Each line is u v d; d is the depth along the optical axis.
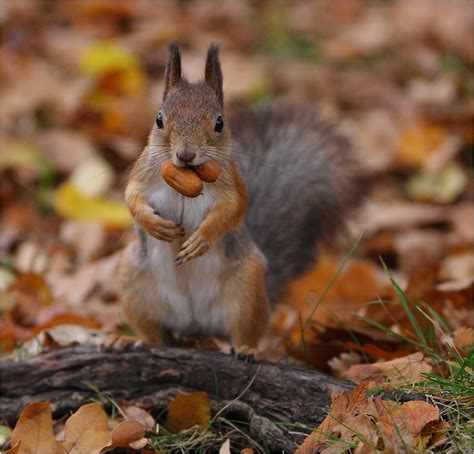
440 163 14.68
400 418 6.74
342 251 11.96
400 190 14.71
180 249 8.23
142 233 8.41
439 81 17.02
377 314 9.34
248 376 7.67
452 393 7.09
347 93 16.95
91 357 8.02
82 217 13.29
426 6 19.31
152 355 7.96
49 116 15.84
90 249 12.77
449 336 8.27
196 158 7.75
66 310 10.20
